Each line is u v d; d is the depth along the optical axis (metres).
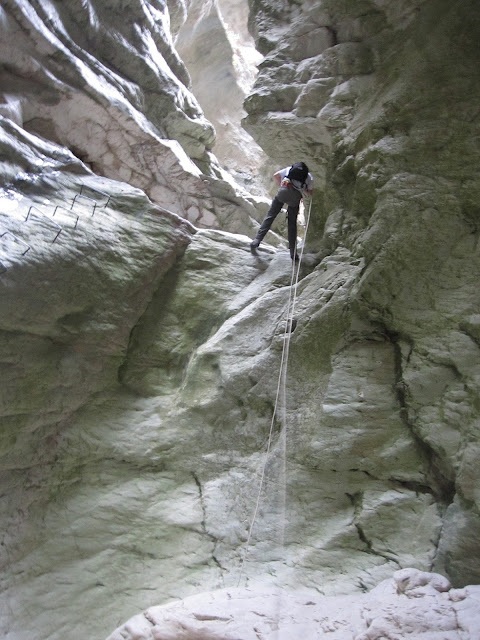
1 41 6.49
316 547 4.47
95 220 5.90
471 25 5.80
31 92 6.94
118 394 5.71
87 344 5.44
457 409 4.52
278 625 3.68
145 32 8.93
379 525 4.43
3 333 4.67
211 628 3.67
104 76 7.90
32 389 4.88
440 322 4.98
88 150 7.89
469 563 3.98
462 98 5.62
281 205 6.61
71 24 7.63
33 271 4.90
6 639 4.23
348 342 5.37
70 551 4.76
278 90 6.75
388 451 4.71
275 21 7.26
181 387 5.64
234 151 13.60
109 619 4.37
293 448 5.02
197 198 9.16
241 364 5.51
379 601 3.70
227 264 6.55
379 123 5.87
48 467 5.05
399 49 6.13
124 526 4.89
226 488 5.00
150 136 8.21
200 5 12.77
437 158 5.55
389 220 5.49
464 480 4.18
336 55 6.46
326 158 6.79
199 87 13.84
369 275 5.39
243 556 4.59
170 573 4.58
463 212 5.30
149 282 6.14
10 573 4.53
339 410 4.96
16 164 5.67
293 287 6.00
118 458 5.27
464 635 3.32
